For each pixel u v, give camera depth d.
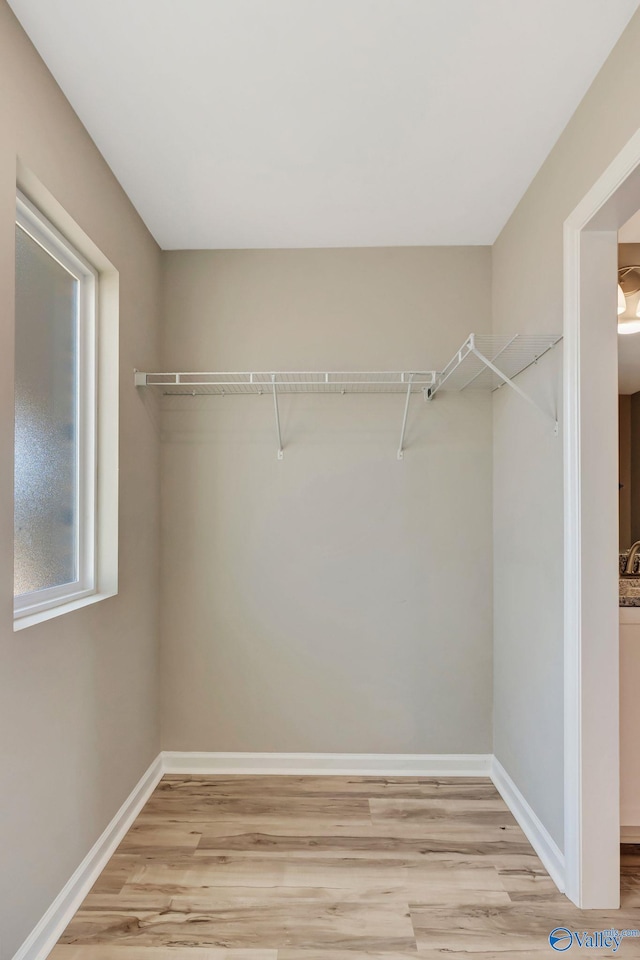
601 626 1.78
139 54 1.55
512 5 1.40
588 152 1.71
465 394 2.73
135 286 2.38
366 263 2.76
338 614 2.72
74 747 1.79
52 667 1.65
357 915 1.76
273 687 2.72
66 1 1.38
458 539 2.72
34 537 1.76
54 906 1.64
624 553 2.61
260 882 1.91
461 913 1.77
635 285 2.45
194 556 2.73
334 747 2.71
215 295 2.76
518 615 2.36
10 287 1.42
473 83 1.67
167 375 2.41
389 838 2.16
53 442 1.89
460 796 2.49
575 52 1.56
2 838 1.39
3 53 1.39
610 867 1.78
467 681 2.71
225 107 1.77
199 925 1.71
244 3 1.38
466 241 2.71
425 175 2.16
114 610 2.12
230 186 2.22
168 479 2.73
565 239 1.85
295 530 2.73
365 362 2.74
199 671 2.72
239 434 2.74
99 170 1.99
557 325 1.95
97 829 1.96
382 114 1.81
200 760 2.71
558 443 1.94
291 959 1.59
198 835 2.18
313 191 2.26
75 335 2.06
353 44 1.52
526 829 2.21
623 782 2.00
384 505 2.72
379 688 2.71
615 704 1.78
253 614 2.73
